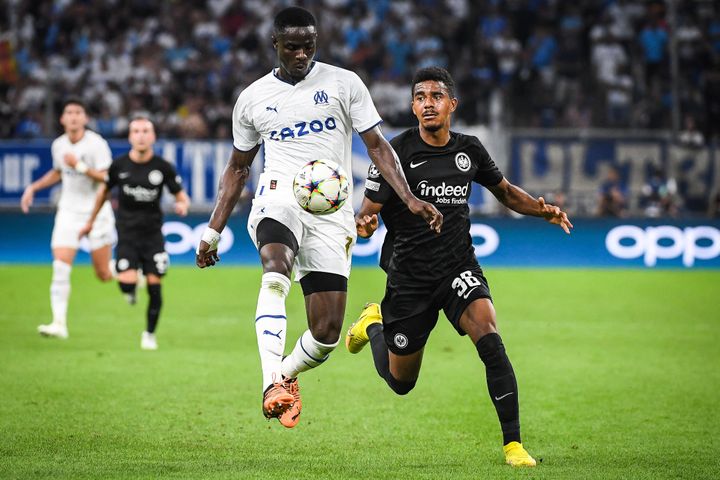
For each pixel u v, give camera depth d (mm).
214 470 19625
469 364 35562
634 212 70375
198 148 68938
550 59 87438
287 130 20891
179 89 83375
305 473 19375
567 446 22984
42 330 40312
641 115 81438
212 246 21750
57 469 19547
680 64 85500
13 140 74938
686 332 43750
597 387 31125
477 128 69375
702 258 69688
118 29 88625
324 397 29281
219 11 91188
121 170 37656
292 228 20625
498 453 22047
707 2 87375
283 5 90812
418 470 19781
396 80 85562
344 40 88250
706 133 82062
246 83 83875
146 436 23516
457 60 88125
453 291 21172
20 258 67875
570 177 69750
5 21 87062
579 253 69688
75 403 27562
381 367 23375
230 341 40438
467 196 21609
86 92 83062
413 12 90750
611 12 89125
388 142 21391
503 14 89688
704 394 29969
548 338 41844
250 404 27875
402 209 21469
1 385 30109
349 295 54594
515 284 60750
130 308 50250
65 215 40781
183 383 31031
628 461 21141
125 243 38031
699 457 21641
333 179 20500
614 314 49312
